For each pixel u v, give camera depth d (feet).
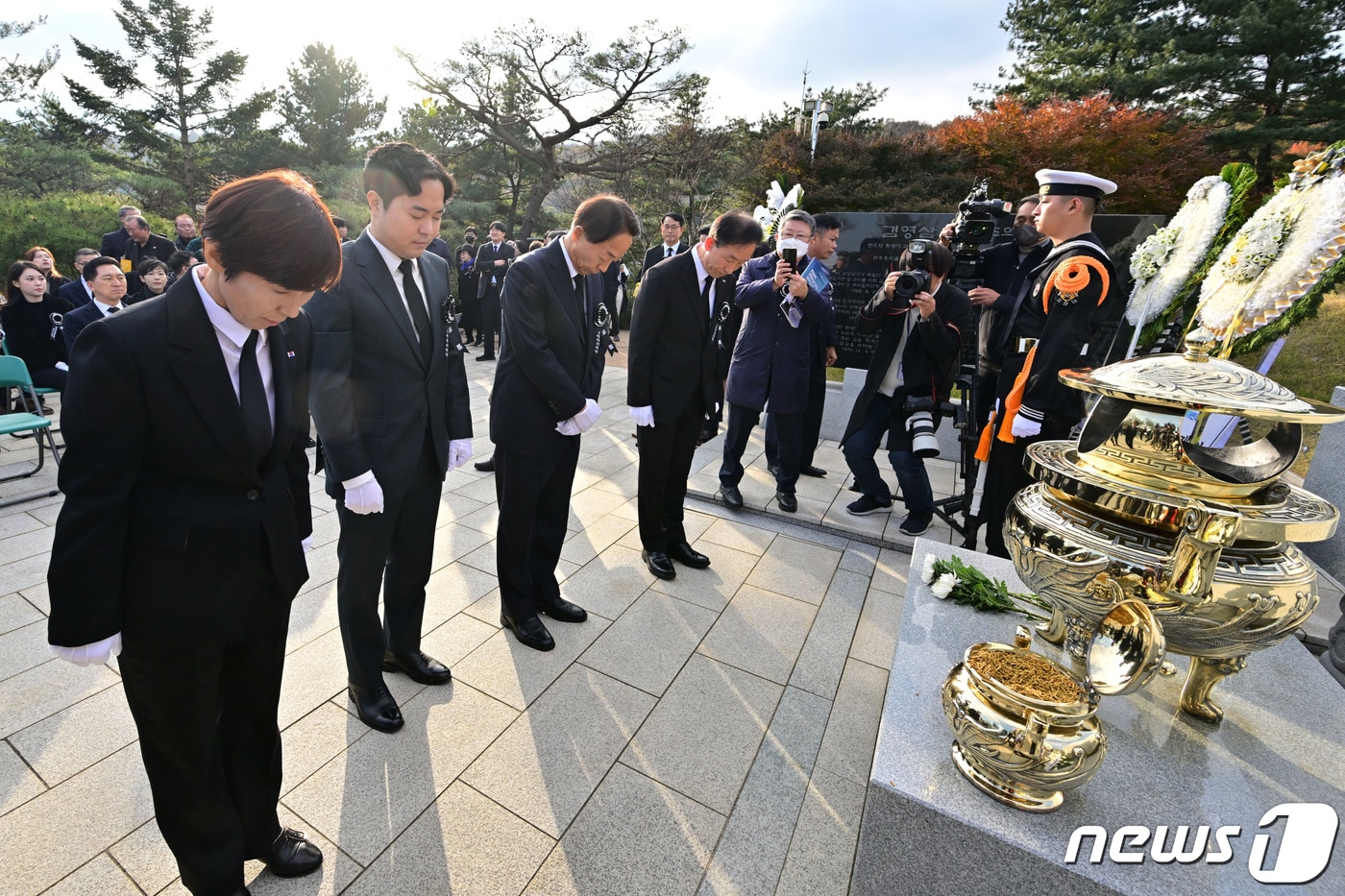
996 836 4.07
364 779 6.16
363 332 5.95
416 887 5.17
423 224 5.87
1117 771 4.66
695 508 13.51
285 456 4.67
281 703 7.12
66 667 7.58
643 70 66.64
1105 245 15.20
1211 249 7.13
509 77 69.92
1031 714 4.10
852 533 12.26
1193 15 40.45
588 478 14.93
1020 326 9.16
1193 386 4.28
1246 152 38.19
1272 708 5.46
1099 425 5.10
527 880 5.28
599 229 7.30
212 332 3.88
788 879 5.41
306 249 3.40
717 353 9.87
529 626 8.43
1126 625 4.25
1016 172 38.11
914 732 4.94
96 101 71.92
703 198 64.54
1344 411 3.98
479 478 14.62
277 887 5.12
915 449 11.16
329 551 10.67
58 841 5.37
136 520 3.88
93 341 3.54
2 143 64.95
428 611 9.14
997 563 7.68
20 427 12.68
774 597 9.99
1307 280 5.46
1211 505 4.32
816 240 14.10
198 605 4.03
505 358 7.74
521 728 6.94
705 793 6.24
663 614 9.36
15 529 11.25
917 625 6.40
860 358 18.61
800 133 45.75
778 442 12.87
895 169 42.55
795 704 7.57
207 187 72.54
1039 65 47.06
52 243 43.37
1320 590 10.68
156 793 4.45
